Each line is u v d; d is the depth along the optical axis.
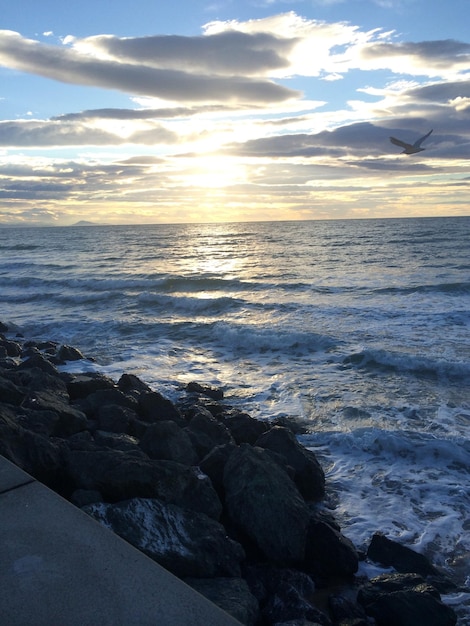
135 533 4.61
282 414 10.12
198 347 15.63
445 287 23.78
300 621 4.20
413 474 7.57
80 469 5.51
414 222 109.62
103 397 9.20
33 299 25.53
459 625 4.59
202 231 107.06
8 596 2.70
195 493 5.54
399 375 12.20
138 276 32.91
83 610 2.61
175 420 8.97
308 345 14.98
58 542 3.17
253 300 22.52
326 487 7.26
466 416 9.67
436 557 5.66
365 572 5.34
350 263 36.59
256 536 5.27
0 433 5.40
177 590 2.77
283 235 78.44
